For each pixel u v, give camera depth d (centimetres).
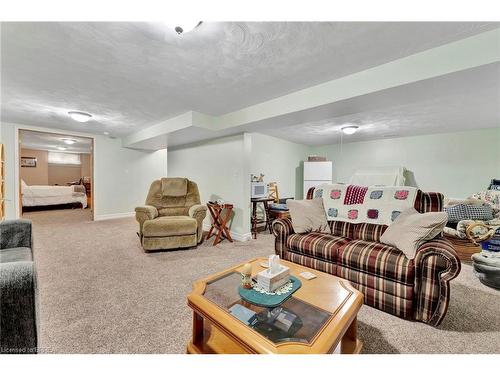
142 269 240
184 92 259
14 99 285
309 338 96
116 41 164
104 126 430
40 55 182
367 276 176
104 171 530
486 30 151
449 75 169
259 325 107
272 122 307
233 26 148
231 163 393
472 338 138
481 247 274
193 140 451
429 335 141
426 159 507
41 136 539
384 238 196
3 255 158
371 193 238
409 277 155
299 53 179
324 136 535
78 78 225
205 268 245
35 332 90
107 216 537
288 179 595
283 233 240
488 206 296
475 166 453
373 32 153
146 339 135
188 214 352
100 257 276
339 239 217
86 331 141
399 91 200
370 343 134
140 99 282
